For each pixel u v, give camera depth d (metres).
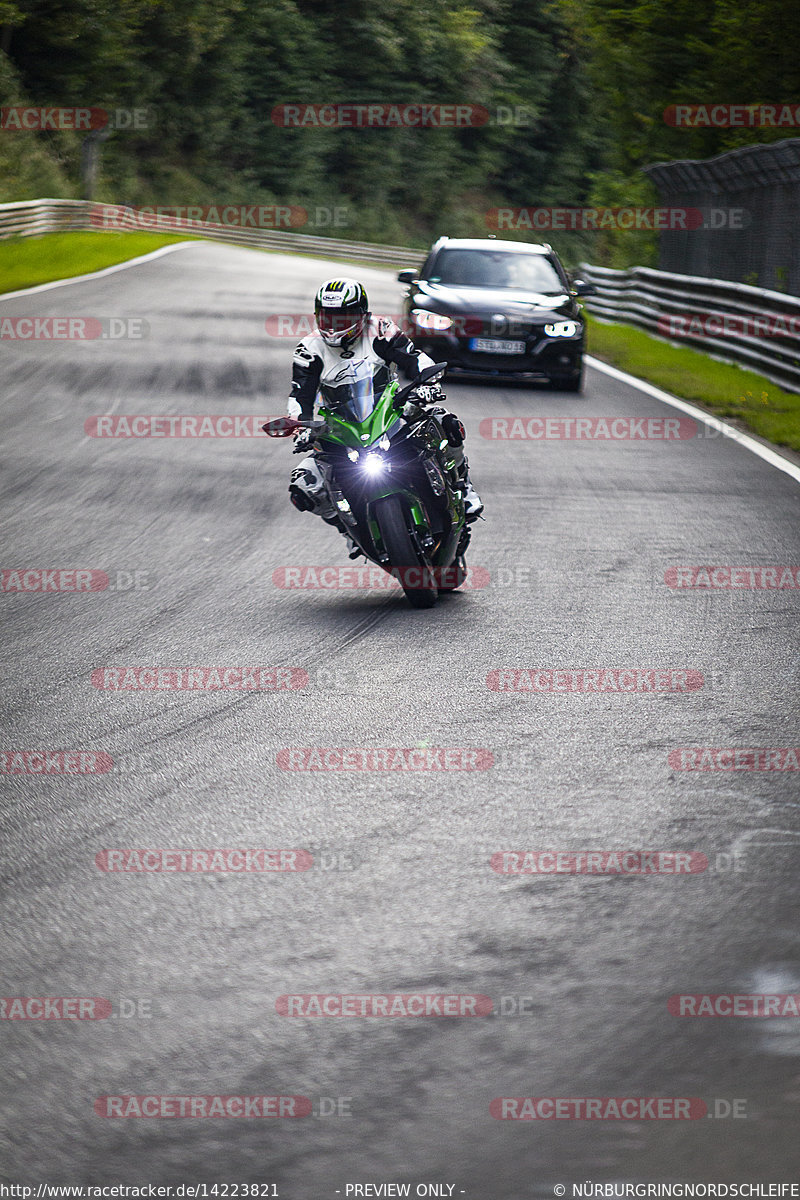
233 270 121.69
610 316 99.00
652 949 13.30
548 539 33.44
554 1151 10.38
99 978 12.85
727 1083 11.17
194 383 58.72
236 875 14.98
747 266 78.62
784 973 12.85
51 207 148.00
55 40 187.50
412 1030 11.90
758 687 21.67
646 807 16.86
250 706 20.94
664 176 92.25
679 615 26.33
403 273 64.06
